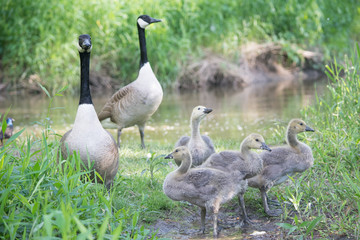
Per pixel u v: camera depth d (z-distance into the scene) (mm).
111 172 9094
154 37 27484
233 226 8547
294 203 7953
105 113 13781
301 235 7504
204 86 28391
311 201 8914
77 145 8641
